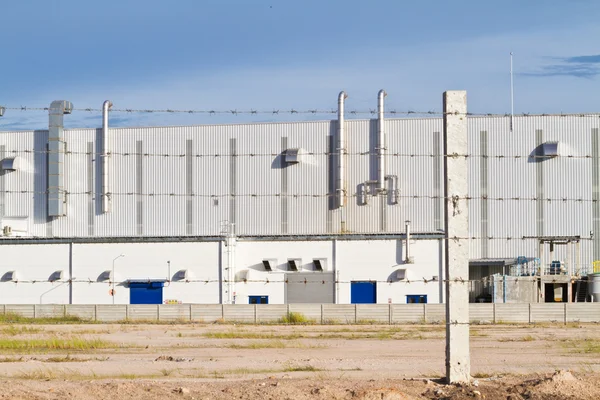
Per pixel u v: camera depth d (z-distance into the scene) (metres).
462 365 23.39
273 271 72.38
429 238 70.38
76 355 37.81
